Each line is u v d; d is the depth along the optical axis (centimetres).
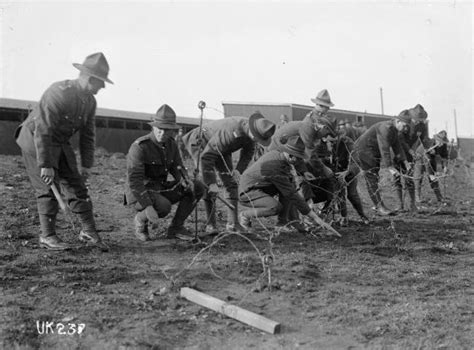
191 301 360
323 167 631
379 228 664
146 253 488
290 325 321
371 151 783
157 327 310
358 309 349
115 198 848
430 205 944
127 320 319
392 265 473
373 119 2469
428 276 438
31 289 366
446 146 996
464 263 491
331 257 495
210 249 507
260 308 350
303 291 386
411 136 849
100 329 303
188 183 548
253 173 566
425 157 905
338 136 707
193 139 605
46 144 447
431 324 321
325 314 339
